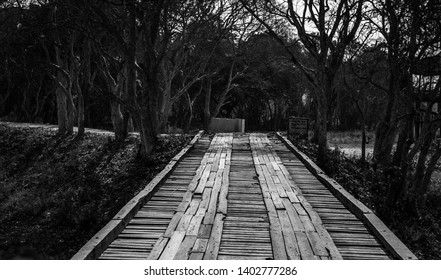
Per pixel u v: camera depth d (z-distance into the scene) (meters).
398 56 12.46
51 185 15.49
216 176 11.99
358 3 15.27
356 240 7.34
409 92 11.70
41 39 20.81
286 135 21.42
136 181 13.85
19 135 22.52
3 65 26.92
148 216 8.40
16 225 11.84
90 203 12.68
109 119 40.56
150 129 16.00
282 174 12.35
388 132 14.49
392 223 10.01
